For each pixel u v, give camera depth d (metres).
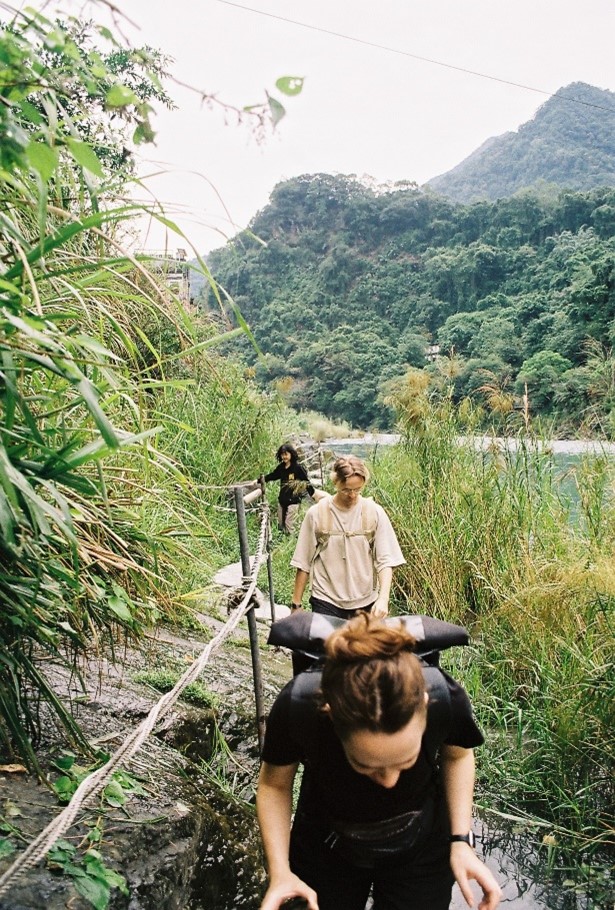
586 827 3.15
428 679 1.47
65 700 2.72
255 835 2.69
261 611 6.04
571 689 3.68
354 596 3.94
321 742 1.44
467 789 1.60
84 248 2.33
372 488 6.70
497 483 5.88
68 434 2.19
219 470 8.25
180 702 3.26
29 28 1.06
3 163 1.08
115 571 2.30
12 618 1.83
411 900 1.58
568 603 4.23
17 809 1.96
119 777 2.33
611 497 5.30
